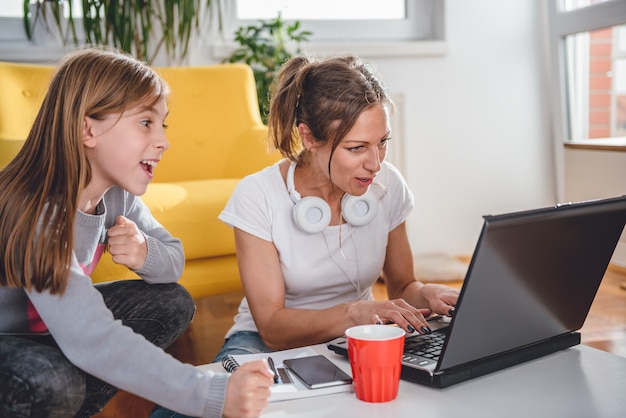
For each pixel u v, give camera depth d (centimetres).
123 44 298
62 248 95
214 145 282
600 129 343
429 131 354
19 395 92
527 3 357
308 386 94
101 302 96
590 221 95
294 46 338
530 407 87
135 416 172
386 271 153
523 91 362
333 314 121
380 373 89
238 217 138
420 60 349
